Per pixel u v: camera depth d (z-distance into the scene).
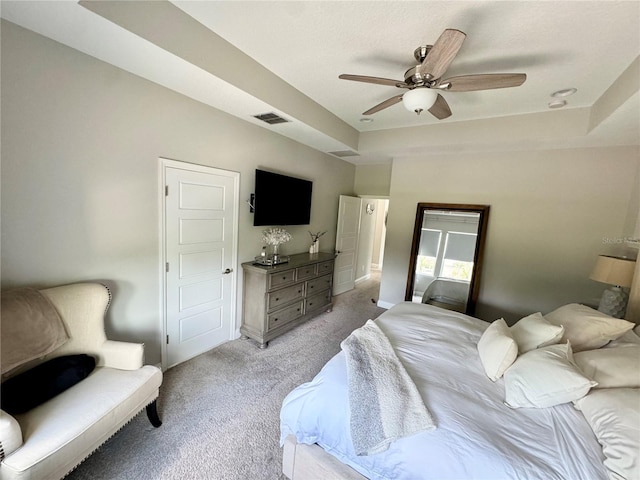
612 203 3.02
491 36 1.76
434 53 1.40
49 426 1.29
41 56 1.59
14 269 1.60
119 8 1.44
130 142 2.07
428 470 1.10
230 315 3.15
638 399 1.12
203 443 1.79
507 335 1.67
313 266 3.74
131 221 2.14
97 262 1.98
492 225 3.67
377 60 2.15
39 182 1.66
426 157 4.09
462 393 1.41
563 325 1.81
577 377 1.27
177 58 1.74
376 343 1.77
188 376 2.49
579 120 2.67
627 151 2.93
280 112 2.60
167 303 2.49
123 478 1.53
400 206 4.36
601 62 1.94
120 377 1.69
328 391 1.43
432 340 1.94
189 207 2.56
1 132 1.50
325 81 2.53
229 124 2.80
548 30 1.67
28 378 1.44
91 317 1.78
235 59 2.07
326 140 3.52
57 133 1.70
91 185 1.89
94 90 1.83
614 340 1.69
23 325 1.46
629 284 2.40
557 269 3.33
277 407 2.15
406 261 4.36
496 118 3.05
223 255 2.96
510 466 1.03
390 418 1.24
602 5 1.45
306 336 3.39
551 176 3.30
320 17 1.68
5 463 1.13
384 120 3.44
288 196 3.67
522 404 1.33
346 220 5.12
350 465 1.35
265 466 1.66
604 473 1.01
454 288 3.90
